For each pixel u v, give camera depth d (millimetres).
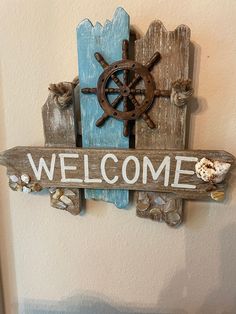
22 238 844
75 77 724
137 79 661
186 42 636
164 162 688
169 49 645
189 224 773
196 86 696
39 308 893
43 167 730
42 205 812
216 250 782
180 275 812
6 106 763
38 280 873
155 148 695
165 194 726
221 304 817
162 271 816
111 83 673
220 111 703
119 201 743
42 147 724
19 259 862
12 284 886
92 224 807
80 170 720
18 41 723
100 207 790
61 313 890
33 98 751
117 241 810
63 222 816
